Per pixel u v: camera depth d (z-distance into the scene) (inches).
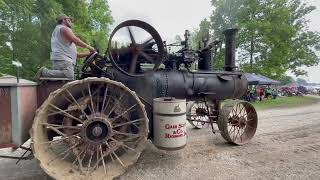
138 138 167.8
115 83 154.2
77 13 730.8
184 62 221.6
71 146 158.6
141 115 166.9
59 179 144.9
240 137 239.6
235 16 946.7
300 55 1067.3
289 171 169.2
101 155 159.5
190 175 165.2
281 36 940.6
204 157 199.0
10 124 137.1
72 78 174.2
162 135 179.0
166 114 177.6
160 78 206.4
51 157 157.1
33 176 167.3
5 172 173.6
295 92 1263.5
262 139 252.7
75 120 166.1
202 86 230.5
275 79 991.0
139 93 192.4
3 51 518.9
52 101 151.6
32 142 139.6
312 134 275.0
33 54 555.5
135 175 165.6
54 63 171.9
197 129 300.7
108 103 170.1
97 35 813.9
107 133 158.9
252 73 948.6
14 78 177.9
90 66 186.9
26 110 149.8
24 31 540.7
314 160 190.5
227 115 223.8
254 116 248.8
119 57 184.5
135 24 175.5
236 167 177.8
